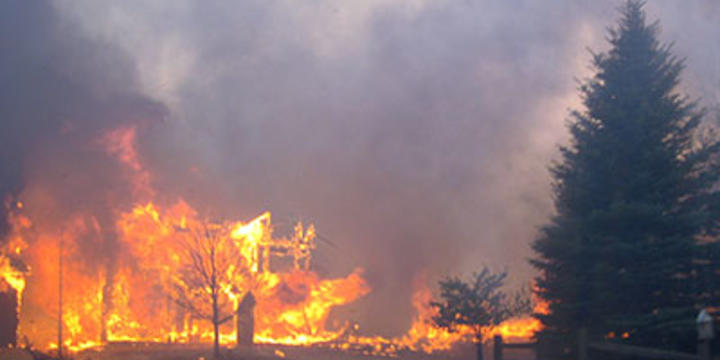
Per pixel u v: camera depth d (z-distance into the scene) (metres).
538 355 17.47
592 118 20.78
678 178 18.88
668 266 18.17
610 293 18.41
